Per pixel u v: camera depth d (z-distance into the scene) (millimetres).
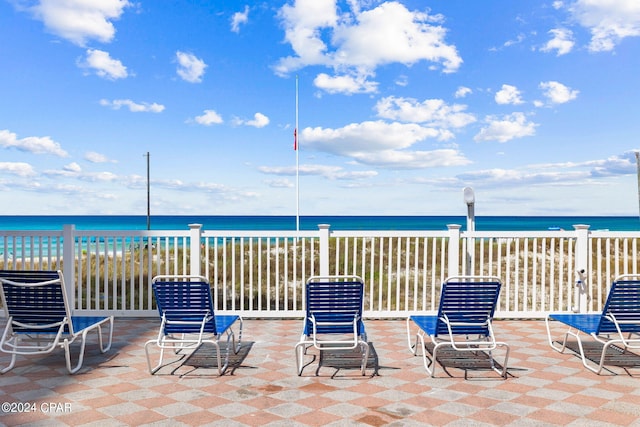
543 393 4555
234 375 5117
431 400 4371
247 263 11594
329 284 5172
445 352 6051
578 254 7840
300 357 5359
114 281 7969
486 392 4586
